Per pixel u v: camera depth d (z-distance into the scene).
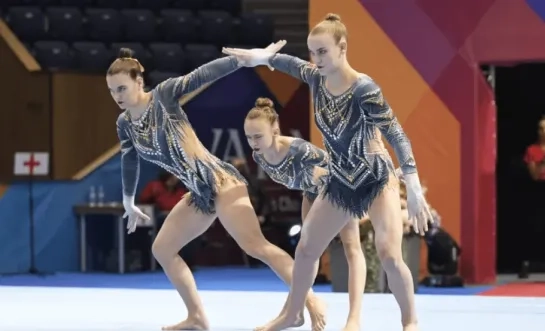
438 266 30.27
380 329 15.96
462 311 18.30
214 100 37.38
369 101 13.65
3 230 34.66
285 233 36.31
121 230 35.16
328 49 13.59
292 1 45.06
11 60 35.47
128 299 21.00
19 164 34.81
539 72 35.59
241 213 15.66
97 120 36.38
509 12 30.41
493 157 31.67
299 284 14.73
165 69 39.31
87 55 38.34
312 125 32.69
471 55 30.78
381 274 27.38
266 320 17.61
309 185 15.91
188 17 41.34
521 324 16.61
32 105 35.47
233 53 15.31
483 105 31.42
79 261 36.03
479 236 31.34
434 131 31.19
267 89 38.19
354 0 31.52
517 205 35.50
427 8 31.05
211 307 19.47
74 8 40.03
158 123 15.48
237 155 37.81
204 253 38.06
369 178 14.12
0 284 31.38
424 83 31.19
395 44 31.33
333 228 14.45
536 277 33.53
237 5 43.59
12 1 40.59
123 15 40.44
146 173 37.25
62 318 17.94
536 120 35.66
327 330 16.06
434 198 31.30
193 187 15.82
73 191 35.84
